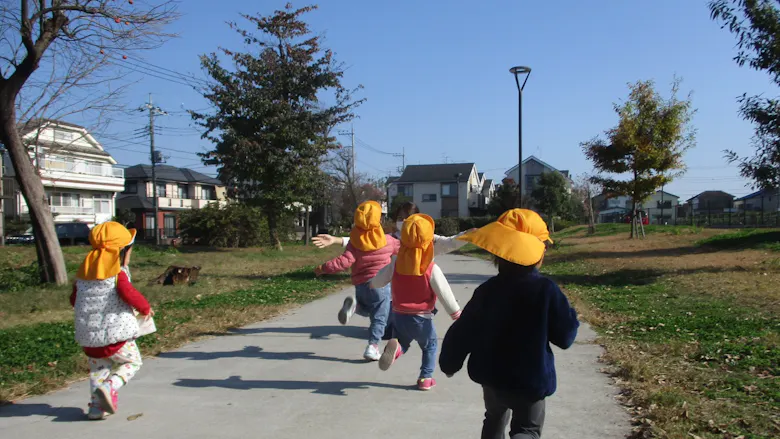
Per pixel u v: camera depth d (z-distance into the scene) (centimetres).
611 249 1944
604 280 1202
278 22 2488
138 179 5200
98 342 400
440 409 419
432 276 447
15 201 3350
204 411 419
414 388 471
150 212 5169
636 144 2131
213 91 2434
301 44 2552
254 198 2619
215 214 2842
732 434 343
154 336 677
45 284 1133
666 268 1276
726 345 564
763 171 1114
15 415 413
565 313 270
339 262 537
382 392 461
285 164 2514
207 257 2102
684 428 354
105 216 4362
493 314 277
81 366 546
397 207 607
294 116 2525
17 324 797
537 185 5131
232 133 2370
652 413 382
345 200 5547
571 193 5397
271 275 1481
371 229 548
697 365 505
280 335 690
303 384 485
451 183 6003
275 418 403
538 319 270
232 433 376
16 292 1048
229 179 2577
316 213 4338
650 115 2161
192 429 384
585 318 760
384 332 609
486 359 275
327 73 2514
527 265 276
